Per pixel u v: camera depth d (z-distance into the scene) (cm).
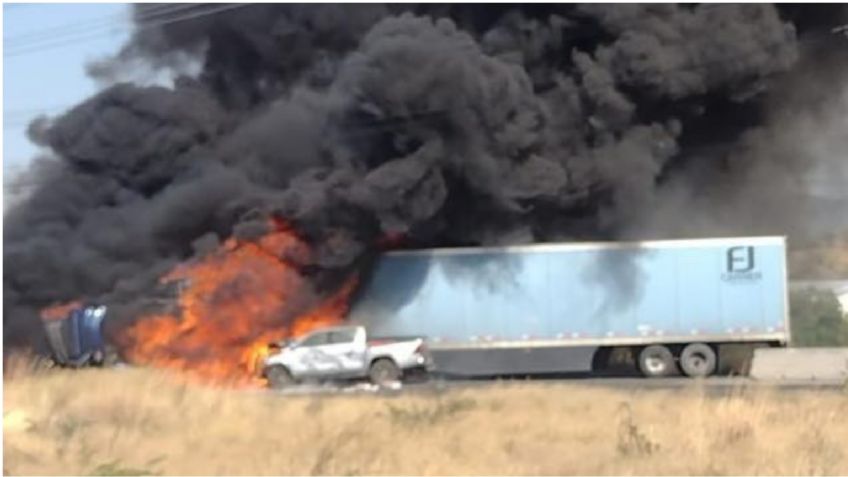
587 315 4391
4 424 1883
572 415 2142
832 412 1984
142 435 1906
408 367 4156
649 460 1584
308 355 4131
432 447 1741
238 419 2095
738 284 4319
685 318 4331
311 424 2014
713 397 2325
